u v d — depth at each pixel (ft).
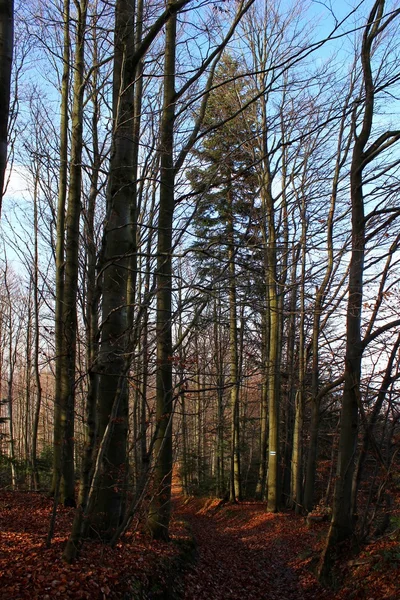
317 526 42.86
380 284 29.99
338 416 51.62
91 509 21.04
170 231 28.32
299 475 52.54
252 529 49.93
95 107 30.12
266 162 46.19
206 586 26.00
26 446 68.74
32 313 64.80
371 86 29.07
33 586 17.40
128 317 25.64
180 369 25.52
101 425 23.44
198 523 58.08
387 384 29.30
